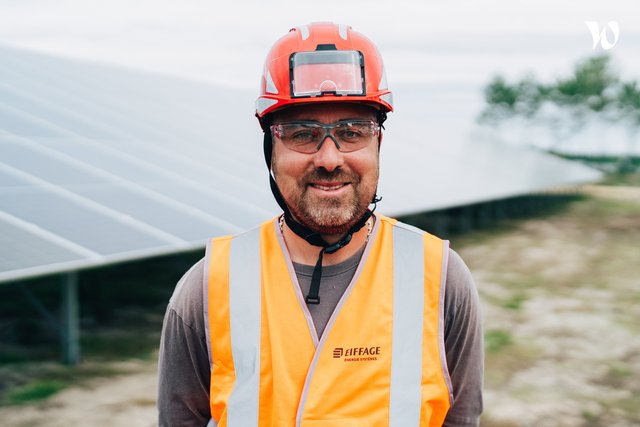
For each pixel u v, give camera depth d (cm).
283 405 156
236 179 1038
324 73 157
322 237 163
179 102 1639
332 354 159
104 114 1217
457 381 172
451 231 1703
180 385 172
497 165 2227
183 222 742
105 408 549
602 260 1323
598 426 554
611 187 3244
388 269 168
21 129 941
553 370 682
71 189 750
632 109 5456
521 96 6047
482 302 962
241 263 169
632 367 696
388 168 1557
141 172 915
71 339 646
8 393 569
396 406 159
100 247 594
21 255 532
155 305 880
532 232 1714
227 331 163
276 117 163
